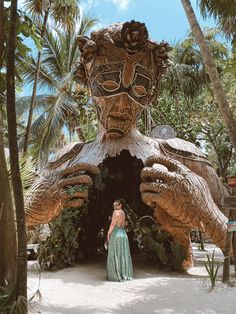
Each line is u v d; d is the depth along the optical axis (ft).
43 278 21.68
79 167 23.03
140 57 23.59
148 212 26.94
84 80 25.90
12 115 11.87
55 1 35.24
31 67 47.09
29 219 23.67
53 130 43.24
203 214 22.25
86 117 48.47
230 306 15.47
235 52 27.22
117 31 23.39
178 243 24.21
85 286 20.04
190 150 26.78
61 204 23.24
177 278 21.81
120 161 28.12
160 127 26.71
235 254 19.99
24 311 11.96
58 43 49.49
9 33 11.93
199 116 53.31
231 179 20.22
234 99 45.73
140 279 21.75
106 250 28.40
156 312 15.14
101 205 27.68
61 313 14.92
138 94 24.17
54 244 24.17
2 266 12.94
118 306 16.28
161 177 22.33
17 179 11.99
